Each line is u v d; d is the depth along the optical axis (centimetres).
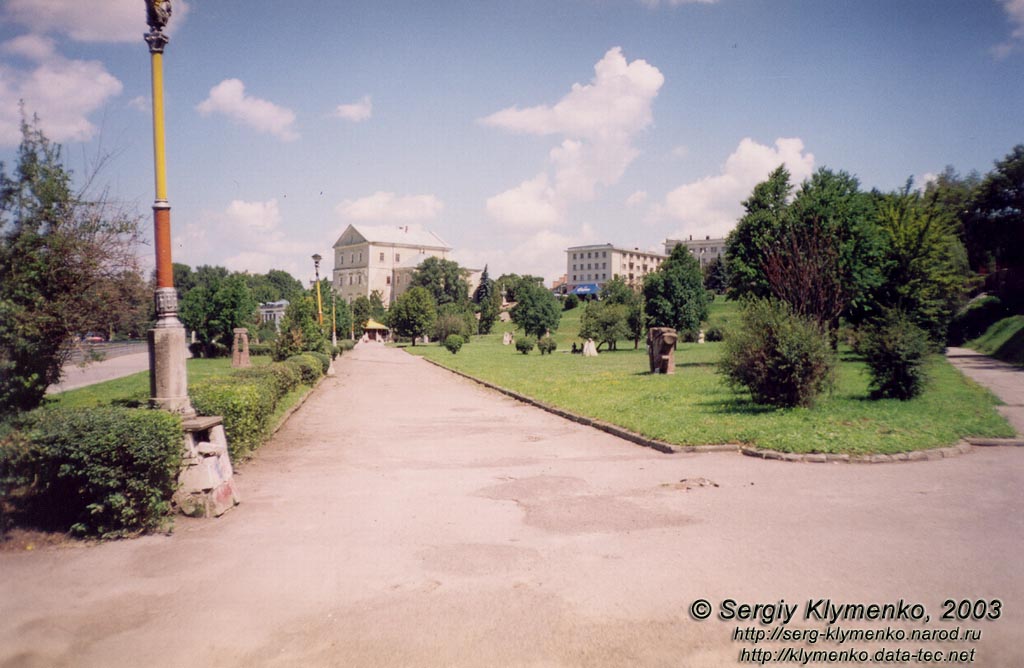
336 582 512
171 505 698
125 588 506
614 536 612
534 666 376
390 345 9519
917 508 682
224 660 392
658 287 5866
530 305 8112
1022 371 2647
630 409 1478
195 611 462
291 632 427
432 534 635
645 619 435
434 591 489
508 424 1500
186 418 741
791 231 2958
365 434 1366
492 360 4341
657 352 2645
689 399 1602
